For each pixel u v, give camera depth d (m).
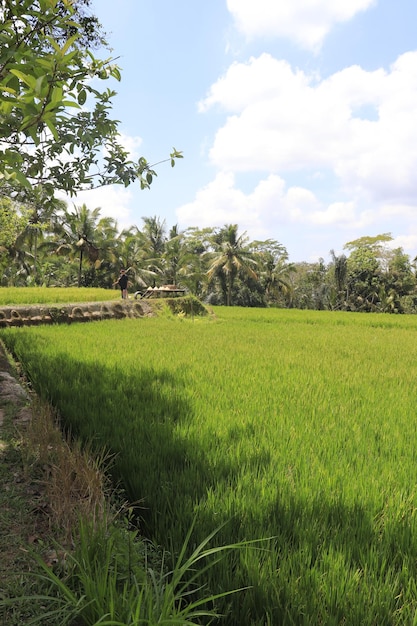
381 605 1.81
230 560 2.14
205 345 9.66
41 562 1.87
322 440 3.78
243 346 9.73
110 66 3.55
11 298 16.59
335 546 2.21
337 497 2.72
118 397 4.89
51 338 10.05
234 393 5.34
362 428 4.16
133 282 42.72
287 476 2.99
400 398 5.37
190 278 46.72
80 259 41.97
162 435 3.71
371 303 51.84
